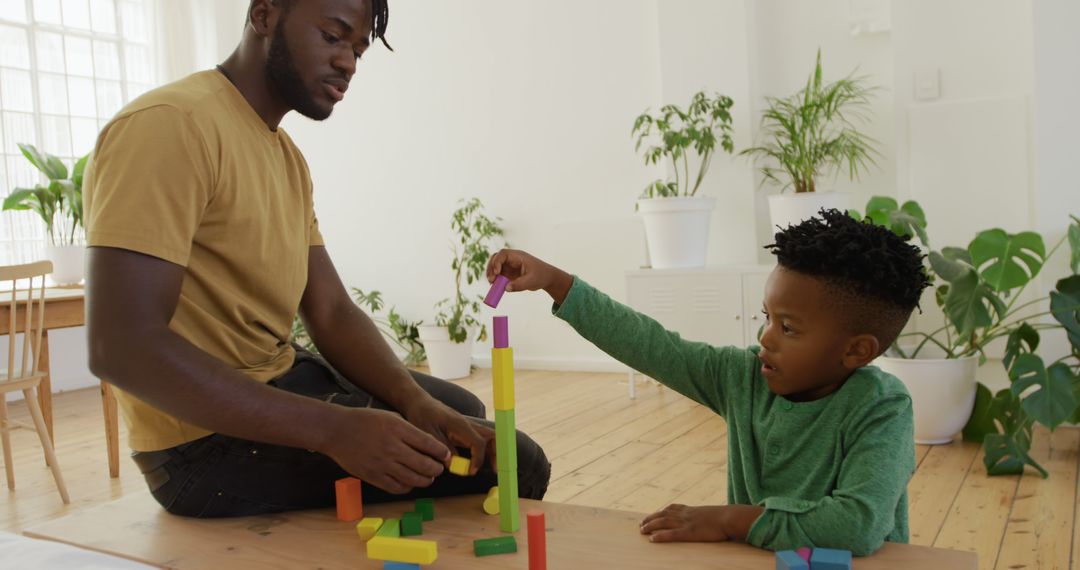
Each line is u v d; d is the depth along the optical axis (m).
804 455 1.02
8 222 4.47
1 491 2.63
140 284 1.06
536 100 4.46
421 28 4.79
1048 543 1.87
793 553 0.85
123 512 1.25
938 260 2.59
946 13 3.12
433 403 1.28
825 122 3.60
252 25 1.27
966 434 2.77
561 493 2.39
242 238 1.23
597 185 4.32
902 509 1.06
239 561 1.02
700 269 3.41
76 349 4.65
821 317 0.97
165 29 5.11
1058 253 2.91
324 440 1.09
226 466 1.19
